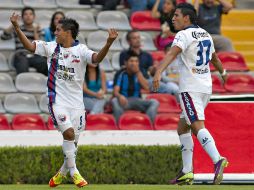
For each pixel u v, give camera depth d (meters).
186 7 28.48
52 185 29.58
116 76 43.81
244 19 56.78
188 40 27.86
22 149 35.62
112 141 39.66
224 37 50.72
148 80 45.16
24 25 45.94
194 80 28.03
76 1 51.97
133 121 42.84
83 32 49.94
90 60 27.94
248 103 34.88
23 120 42.38
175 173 36.91
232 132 34.81
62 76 28.11
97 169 36.12
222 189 31.00
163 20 50.19
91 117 42.38
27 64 45.97
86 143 39.34
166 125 43.38
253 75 50.47
